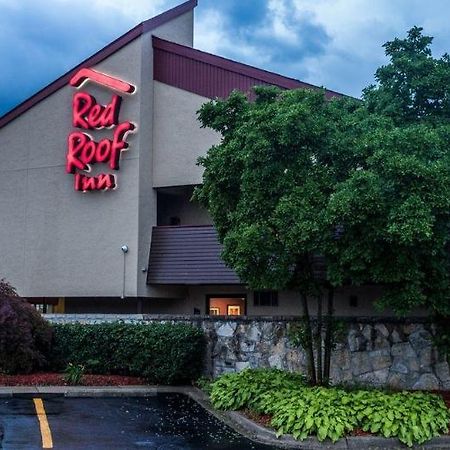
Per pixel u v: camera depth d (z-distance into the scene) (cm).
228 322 1666
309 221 1144
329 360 1388
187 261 2086
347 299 1905
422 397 1178
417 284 1160
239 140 1296
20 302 1730
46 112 2297
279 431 1096
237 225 1293
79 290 2181
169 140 2164
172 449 1029
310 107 1298
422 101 1451
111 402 1438
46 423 1188
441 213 1114
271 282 1245
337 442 1066
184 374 1636
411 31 1473
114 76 2184
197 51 2141
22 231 2292
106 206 2170
